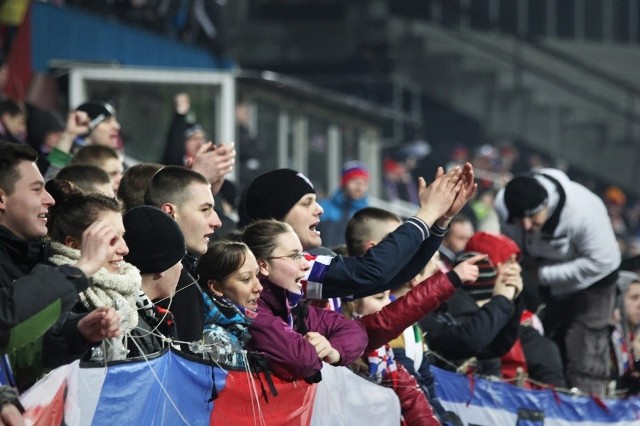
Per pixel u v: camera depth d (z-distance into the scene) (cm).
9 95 2097
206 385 868
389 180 3023
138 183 1057
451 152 4078
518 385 1301
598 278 1438
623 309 1518
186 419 849
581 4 4959
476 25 4528
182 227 952
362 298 1104
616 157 4519
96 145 1245
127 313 808
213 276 916
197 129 1507
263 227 973
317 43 4084
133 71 2108
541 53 4675
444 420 1145
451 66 4322
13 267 805
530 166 4000
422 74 4294
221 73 2114
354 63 3800
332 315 1022
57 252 823
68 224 830
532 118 4425
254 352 915
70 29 2298
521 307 1234
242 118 2172
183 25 2741
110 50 2419
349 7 4103
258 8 4097
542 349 1345
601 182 4519
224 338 900
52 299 721
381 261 987
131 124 2105
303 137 2491
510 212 1420
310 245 1085
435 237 1030
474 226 2695
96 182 1074
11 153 827
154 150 2103
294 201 1075
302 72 4075
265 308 965
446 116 4319
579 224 1420
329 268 991
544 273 1452
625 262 1667
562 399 1324
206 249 961
